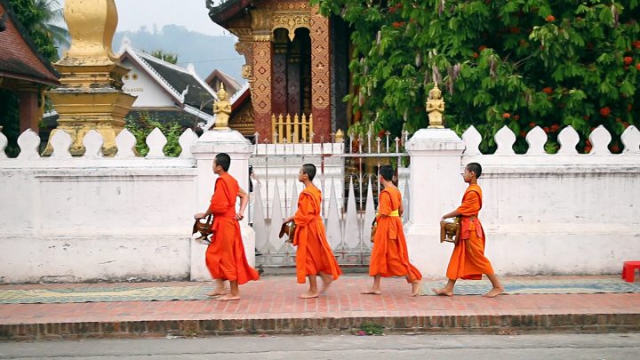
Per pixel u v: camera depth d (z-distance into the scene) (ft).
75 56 44.68
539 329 26.55
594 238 33.60
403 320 26.63
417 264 33.14
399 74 43.32
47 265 33.63
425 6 41.34
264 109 57.88
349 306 28.22
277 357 23.66
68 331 26.27
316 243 29.48
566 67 38.63
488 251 33.55
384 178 29.84
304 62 63.62
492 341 25.44
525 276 33.55
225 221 29.01
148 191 33.86
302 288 31.99
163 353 24.30
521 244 33.53
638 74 38.55
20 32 79.71
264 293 30.94
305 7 57.57
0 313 27.55
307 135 58.18
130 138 34.45
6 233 33.76
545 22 39.22
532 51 40.09
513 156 33.96
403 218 38.09
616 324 26.61
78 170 33.81
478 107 40.68
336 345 25.03
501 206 33.83
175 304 28.78
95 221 33.94
